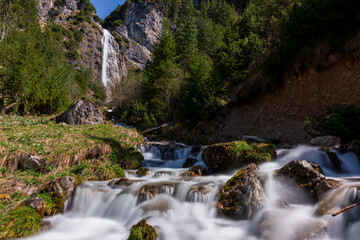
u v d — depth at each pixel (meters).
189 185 6.12
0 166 6.68
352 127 8.66
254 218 4.53
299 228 3.73
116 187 6.56
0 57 31.78
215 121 17.03
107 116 31.03
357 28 10.69
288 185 5.00
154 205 5.38
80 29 89.44
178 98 21.47
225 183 6.12
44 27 84.12
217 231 4.50
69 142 8.98
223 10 65.12
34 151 7.55
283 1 19.64
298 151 8.23
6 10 61.97
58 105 19.45
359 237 3.51
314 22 12.30
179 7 97.75
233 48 19.98
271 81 15.10
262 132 14.27
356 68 10.72
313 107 12.42
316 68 12.49
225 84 18.92
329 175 6.78
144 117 22.36
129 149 11.00
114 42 96.56
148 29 102.88
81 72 62.50
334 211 3.86
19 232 4.30
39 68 28.34
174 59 29.75
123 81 31.77
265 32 22.06
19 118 14.34
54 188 5.78
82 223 5.28
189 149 12.32
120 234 4.75
